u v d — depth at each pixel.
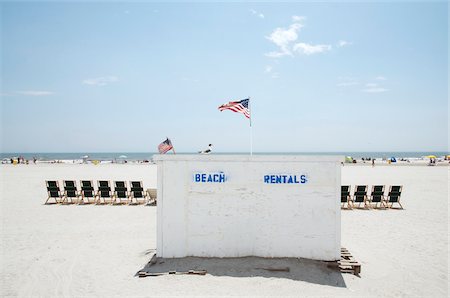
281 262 6.91
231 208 7.21
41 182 22.25
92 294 5.79
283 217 7.16
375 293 5.89
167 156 7.29
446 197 16.70
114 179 24.31
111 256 7.79
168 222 7.29
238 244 7.21
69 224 10.93
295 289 5.92
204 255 7.24
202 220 7.25
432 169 36.53
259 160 7.20
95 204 14.64
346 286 6.14
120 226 10.69
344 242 9.09
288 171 7.17
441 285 6.29
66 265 7.20
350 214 12.74
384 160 64.25
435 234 9.87
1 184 21.17
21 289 6.02
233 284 6.06
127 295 5.71
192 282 6.16
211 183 7.24
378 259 7.70
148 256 7.77
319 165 7.14
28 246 8.55
